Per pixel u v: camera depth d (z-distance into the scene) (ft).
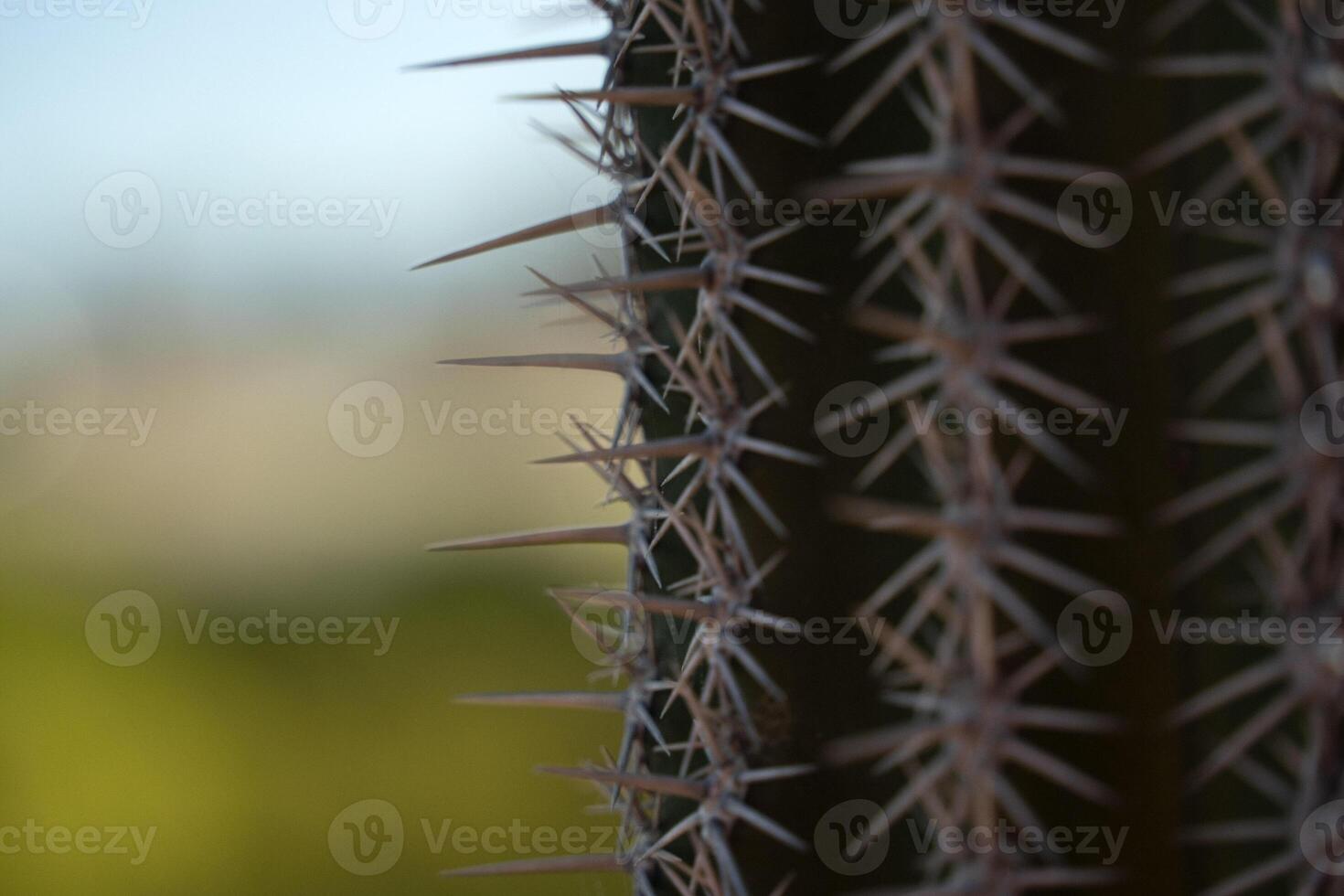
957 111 1.36
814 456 1.42
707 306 1.44
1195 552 1.38
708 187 1.45
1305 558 1.36
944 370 1.36
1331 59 1.36
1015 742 1.36
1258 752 1.37
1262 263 1.36
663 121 1.48
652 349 1.48
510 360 1.53
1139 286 1.38
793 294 1.42
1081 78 1.38
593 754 2.52
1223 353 1.37
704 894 1.46
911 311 1.39
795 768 1.41
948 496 1.36
